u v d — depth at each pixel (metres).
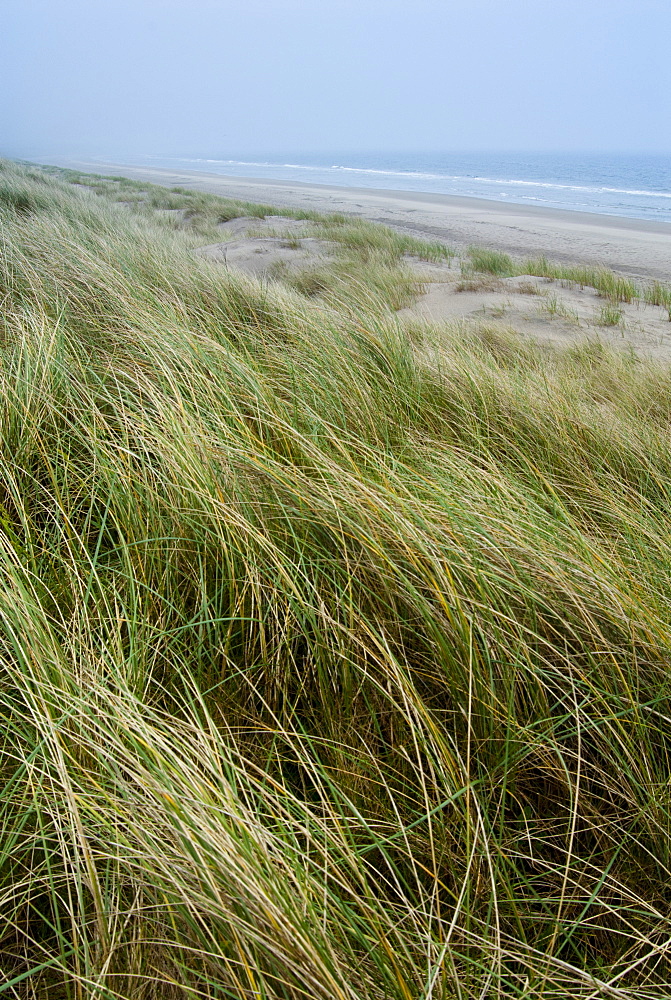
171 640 1.55
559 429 3.08
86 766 1.22
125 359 2.95
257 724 1.40
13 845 1.15
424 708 1.31
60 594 1.67
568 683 1.54
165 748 1.09
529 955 1.05
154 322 3.12
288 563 1.68
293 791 1.33
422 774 1.20
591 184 56.47
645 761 1.33
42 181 16.45
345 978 0.96
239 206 19.72
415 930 1.04
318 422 2.50
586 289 9.27
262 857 1.01
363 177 63.53
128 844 1.01
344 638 1.57
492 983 1.04
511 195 41.84
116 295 3.58
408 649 1.61
